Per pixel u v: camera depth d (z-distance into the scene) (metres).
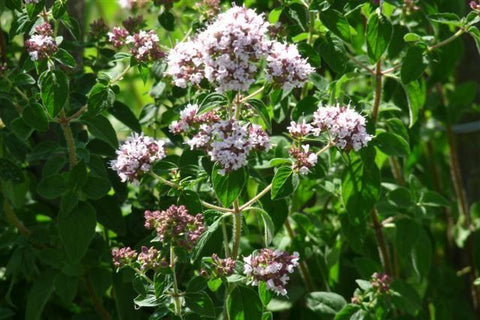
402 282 0.82
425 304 0.90
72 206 0.77
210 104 0.73
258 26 0.70
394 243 0.86
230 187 0.72
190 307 0.73
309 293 0.83
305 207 0.89
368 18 0.79
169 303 0.74
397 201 0.83
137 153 0.72
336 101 0.79
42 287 0.80
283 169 0.73
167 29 0.82
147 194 0.84
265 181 0.79
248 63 0.70
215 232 0.78
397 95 0.87
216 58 0.70
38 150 0.78
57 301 0.86
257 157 0.80
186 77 0.73
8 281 0.85
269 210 0.79
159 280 0.72
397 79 0.80
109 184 0.77
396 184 0.87
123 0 0.83
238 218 0.74
